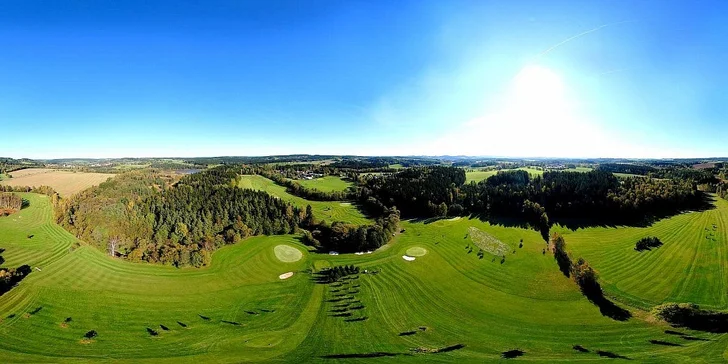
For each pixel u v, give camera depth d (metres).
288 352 56.72
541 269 87.88
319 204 150.00
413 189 146.62
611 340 58.06
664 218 117.38
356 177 194.62
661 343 55.91
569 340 58.69
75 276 77.00
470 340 59.66
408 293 77.62
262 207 125.38
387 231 109.88
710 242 93.56
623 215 120.69
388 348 57.59
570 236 110.00
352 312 70.25
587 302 71.69
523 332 61.91
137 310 69.06
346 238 107.25
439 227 121.31
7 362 51.75
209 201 122.50
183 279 83.62
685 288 73.31
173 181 155.88
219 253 99.69
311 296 77.31
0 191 119.69
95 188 124.88
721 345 53.41
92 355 54.69
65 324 62.00
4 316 62.00
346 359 54.22
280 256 98.81
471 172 199.75
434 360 53.16
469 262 92.94
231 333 62.94
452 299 74.81
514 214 130.12
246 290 80.12
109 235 95.88
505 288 79.31
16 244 84.88
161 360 53.94
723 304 66.56
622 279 80.19
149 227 105.12
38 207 108.75
